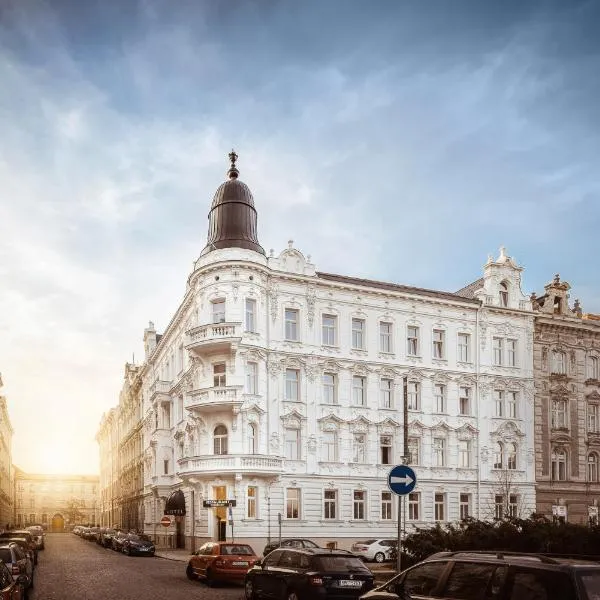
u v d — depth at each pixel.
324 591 20.97
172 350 69.56
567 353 66.69
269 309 54.50
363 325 58.12
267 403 53.22
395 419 57.88
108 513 139.88
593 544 25.22
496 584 11.35
